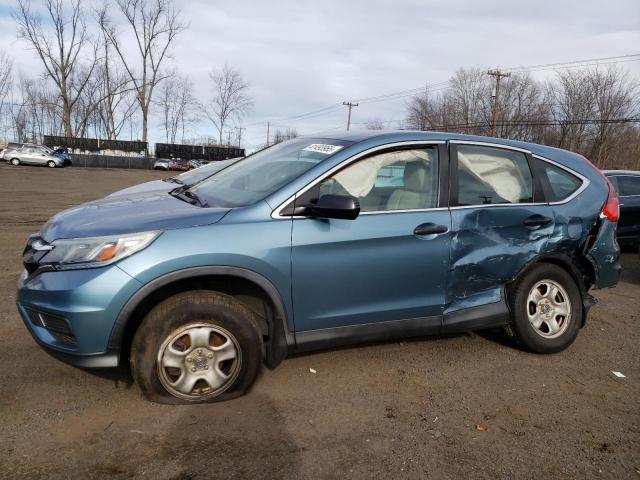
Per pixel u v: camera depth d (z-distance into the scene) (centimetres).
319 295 336
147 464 261
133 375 309
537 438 303
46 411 304
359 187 355
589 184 440
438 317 377
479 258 382
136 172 4256
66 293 287
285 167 376
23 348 385
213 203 351
